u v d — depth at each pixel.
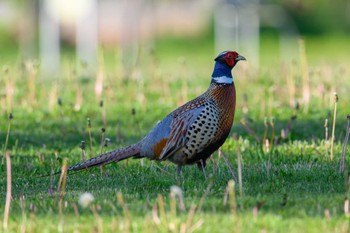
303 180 13.54
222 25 60.97
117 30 72.62
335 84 24.58
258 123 19.62
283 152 15.98
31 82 23.20
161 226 10.40
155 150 13.73
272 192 12.64
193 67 40.56
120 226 10.52
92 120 20.78
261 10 71.19
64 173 12.41
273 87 23.58
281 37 70.06
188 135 13.46
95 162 13.71
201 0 77.12
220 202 11.74
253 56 51.53
